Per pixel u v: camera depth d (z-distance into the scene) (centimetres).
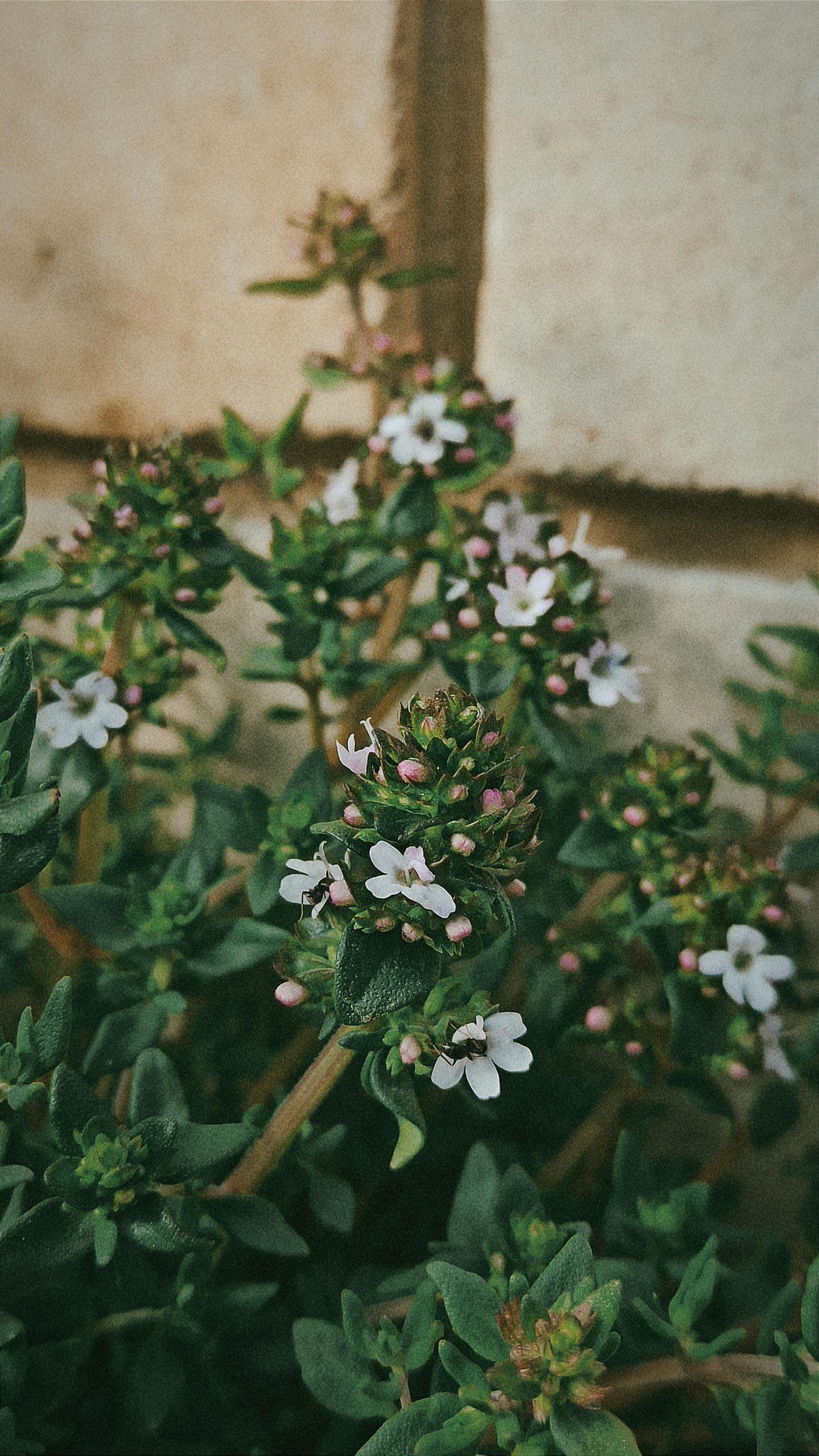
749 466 16
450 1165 15
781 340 15
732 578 16
